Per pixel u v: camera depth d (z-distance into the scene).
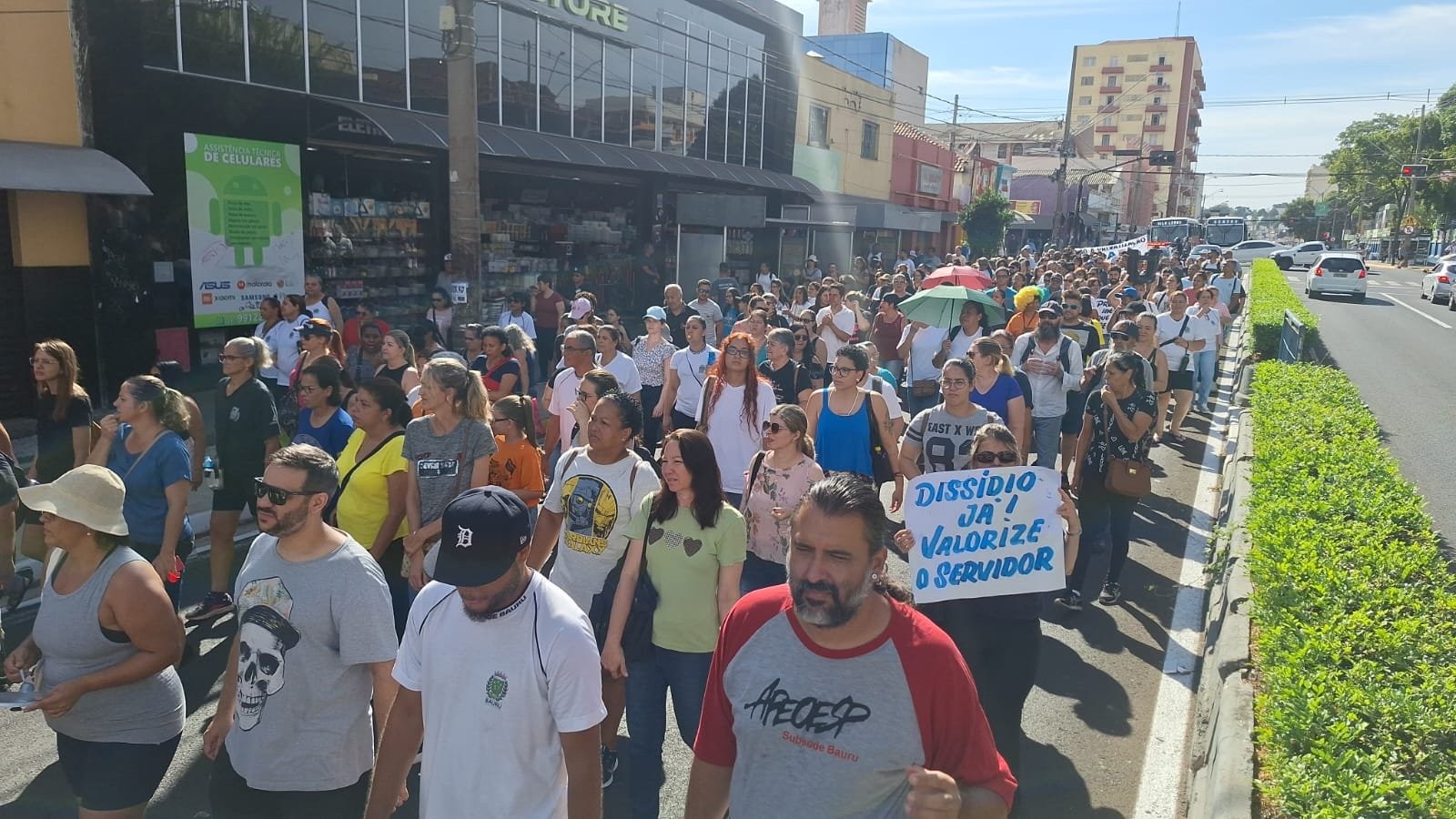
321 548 3.29
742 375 6.66
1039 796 4.70
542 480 5.88
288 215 14.65
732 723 2.44
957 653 2.32
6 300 11.73
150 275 12.91
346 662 3.22
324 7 15.15
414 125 15.60
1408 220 68.50
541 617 2.79
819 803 2.22
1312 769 3.54
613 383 5.71
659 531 4.20
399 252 16.89
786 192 28.08
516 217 20.06
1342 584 5.08
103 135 12.33
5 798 4.55
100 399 12.46
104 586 3.36
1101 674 6.09
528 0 19.19
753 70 27.27
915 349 10.40
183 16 13.10
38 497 3.32
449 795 2.78
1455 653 4.52
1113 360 6.92
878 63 46.59
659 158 22.25
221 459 6.59
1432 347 22.89
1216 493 10.35
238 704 3.25
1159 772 4.97
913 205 41.84
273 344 10.04
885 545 2.33
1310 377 12.31
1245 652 5.22
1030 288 10.26
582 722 2.78
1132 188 100.75
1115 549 7.21
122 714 3.44
